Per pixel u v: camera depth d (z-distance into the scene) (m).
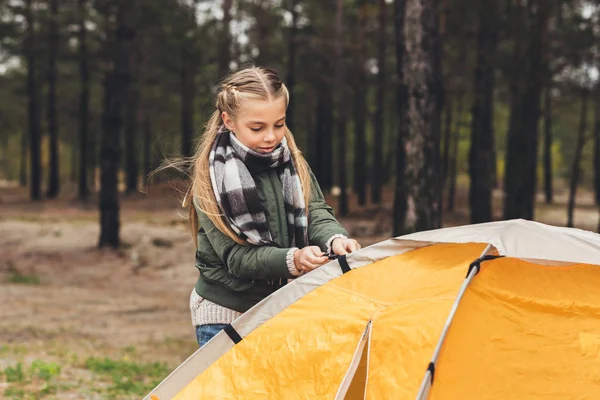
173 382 2.90
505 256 2.79
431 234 2.94
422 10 8.89
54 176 42.16
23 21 35.91
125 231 25.61
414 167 8.90
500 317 2.68
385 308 2.73
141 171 57.69
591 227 29.75
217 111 2.90
